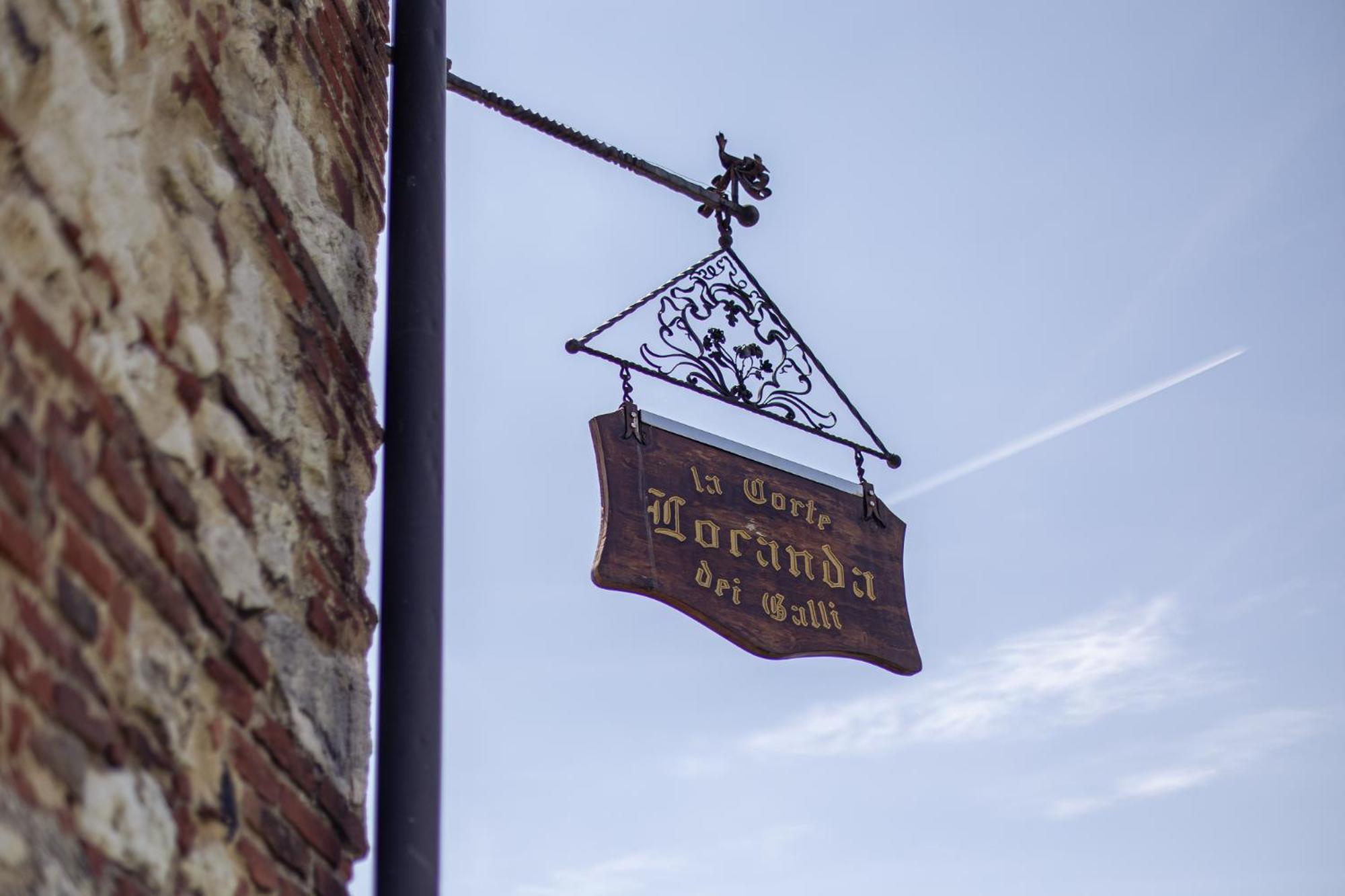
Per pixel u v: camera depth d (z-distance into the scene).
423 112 4.36
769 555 4.80
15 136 2.44
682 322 5.11
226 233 3.21
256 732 2.99
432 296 4.11
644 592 4.49
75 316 2.55
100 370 2.60
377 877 3.38
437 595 3.73
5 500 2.24
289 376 3.41
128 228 2.77
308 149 3.75
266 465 3.25
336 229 3.84
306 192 3.69
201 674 2.81
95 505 2.52
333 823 3.27
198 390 2.97
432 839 3.45
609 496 4.57
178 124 3.07
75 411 2.50
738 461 4.90
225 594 2.95
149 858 2.49
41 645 2.29
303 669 3.26
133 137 2.86
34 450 2.35
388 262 4.15
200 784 2.73
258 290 3.32
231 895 2.76
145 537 2.67
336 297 3.75
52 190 2.53
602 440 4.67
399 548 3.74
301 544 3.37
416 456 3.86
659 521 4.62
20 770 2.19
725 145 5.50
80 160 2.63
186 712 2.72
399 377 3.96
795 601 4.78
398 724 3.53
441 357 4.05
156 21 3.00
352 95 4.17
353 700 3.49
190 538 2.85
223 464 3.04
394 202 4.22
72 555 2.42
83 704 2.38
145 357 2.77
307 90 3.82
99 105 2.73
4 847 2.08
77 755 2.34
